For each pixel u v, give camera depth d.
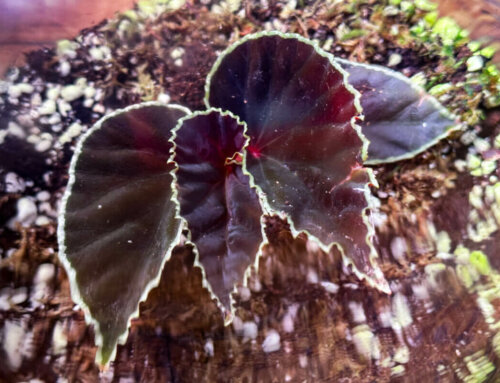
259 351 0.13
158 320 0.13
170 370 0.13
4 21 0.16
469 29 0.16
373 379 0.13
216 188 0.12
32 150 0.15
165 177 0.12
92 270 0.12
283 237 0.14
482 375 0.13
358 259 0.11
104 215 0.12
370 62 0.16
